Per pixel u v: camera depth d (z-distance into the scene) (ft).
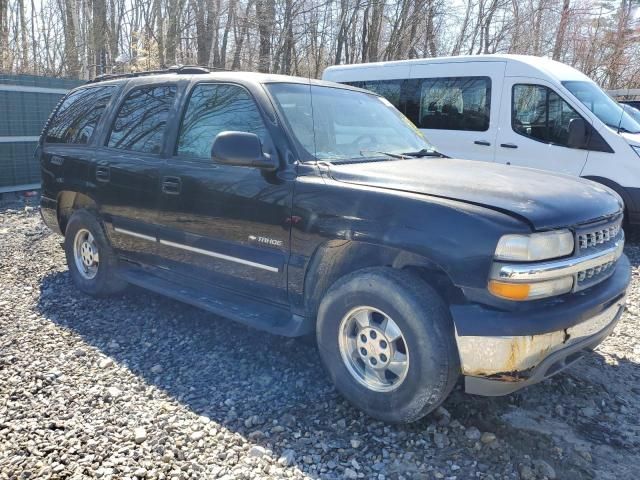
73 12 59.52
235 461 9.08
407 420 9.74
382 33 69.51
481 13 74.43
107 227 15.43
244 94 12.50
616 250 10.55
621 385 11.87
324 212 10.49
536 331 8.74
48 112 34.71
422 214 9.43
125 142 15.07
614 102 26.71
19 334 13.76
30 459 8.93
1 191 32.42
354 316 10.31
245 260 11.96
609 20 81.97
